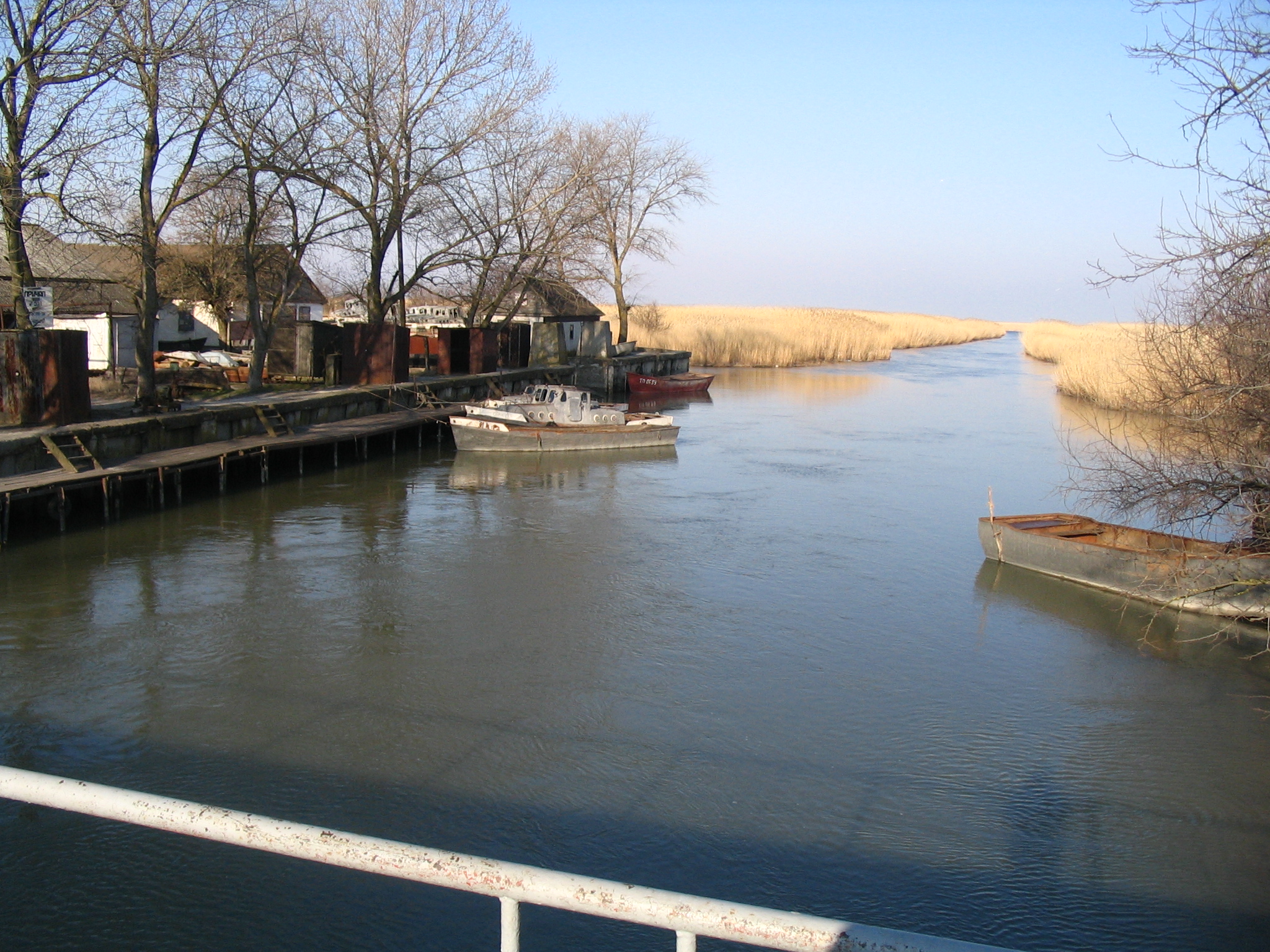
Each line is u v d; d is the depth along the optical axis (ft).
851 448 108.06
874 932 7.18
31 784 8.50
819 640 48.01
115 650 44.27
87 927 25.63
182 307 123.85
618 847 29.71
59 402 66.39
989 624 50.90
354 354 109.60
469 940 25.71
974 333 472.44
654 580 57.26
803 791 33.32
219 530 65.72
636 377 161.07
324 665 43.29
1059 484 78.43
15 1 63.67
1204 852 30.45
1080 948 26.04
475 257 121.70
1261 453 42.47
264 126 89.04
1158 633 49.96
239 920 26.07
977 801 33.14
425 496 79.92
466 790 32.73
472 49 110.52
